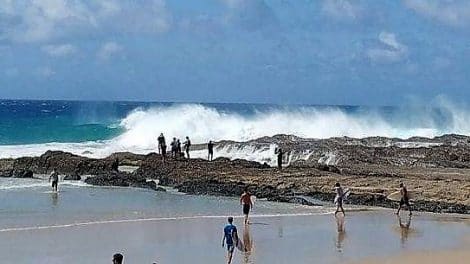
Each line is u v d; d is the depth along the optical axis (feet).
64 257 78.13
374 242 89.25
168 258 78.13
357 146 188.96
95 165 157.17
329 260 78.18
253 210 113.80
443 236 94.22
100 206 114.42
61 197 123.95
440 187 131.23
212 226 98.78
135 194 130.21
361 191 128.06
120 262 58.03
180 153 168.96
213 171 148.87
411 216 111.24
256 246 85.30
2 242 85.40
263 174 145.69
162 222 101.09
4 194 126.82
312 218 107.86
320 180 138.72
